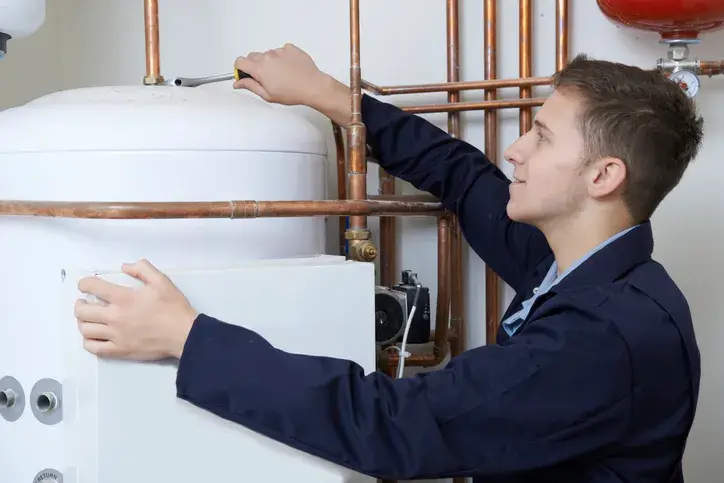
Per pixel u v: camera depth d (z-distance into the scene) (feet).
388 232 4.00
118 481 2.29
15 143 2.62
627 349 2.36
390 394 2.30
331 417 2.22
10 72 3.89
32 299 2.62
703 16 3.37
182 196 2.60
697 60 3.61
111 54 4.25
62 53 4.29
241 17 4.12
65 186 2.57
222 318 2.44
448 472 2.29
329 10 4.06
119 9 4.22
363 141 3.04
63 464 2.60
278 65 3.38
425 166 3.53
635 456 2.50
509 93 4.02
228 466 2.43
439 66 4.05
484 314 4.11
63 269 2.51
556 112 2.75
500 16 3.99
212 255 2.67
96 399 2.26
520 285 3.47
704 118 3.89
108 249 2.57
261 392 2.21
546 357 2.31
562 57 3.86
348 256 3.06
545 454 2.31
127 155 2.55
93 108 2.64
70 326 2.45
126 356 2.27
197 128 2.61
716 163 3.92
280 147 2.77
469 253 4.10
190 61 4.16
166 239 2.61
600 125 2.64
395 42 4.04
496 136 3.98
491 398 2.29
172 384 2.36
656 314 2.47
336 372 2.28
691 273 3.97
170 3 4.14
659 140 2.65
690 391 2.59
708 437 4.00
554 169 2.72
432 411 2.27
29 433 2.65
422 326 3.56
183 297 2.33
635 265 2.68
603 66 2.77
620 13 3.47
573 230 2.79
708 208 3.93
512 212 2.86
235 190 2.68
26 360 2.65
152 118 2.60
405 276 3.70
